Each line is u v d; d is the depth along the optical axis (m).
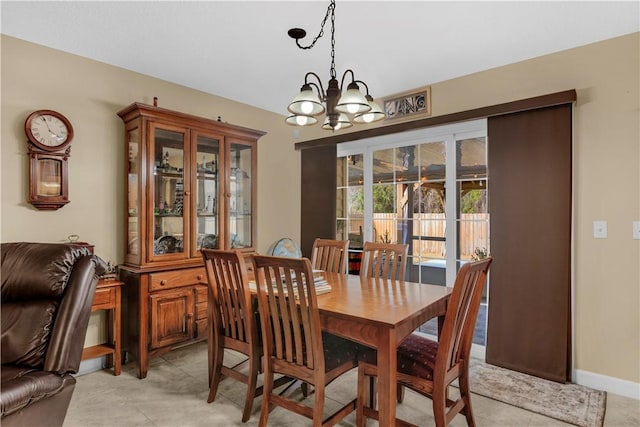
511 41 2.49
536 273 2.66
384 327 1.54
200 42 2.52
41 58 2.54
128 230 2.85
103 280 2.62
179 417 2.07
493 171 2.86
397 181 3.60
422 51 2.64
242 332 2.08
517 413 2.13
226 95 3.59
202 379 2.56
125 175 2.90
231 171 3.37
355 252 3.90
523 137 2.73
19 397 1.35
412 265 3.48
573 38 2.45
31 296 1.66
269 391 1.89
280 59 2.79
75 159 2.68
